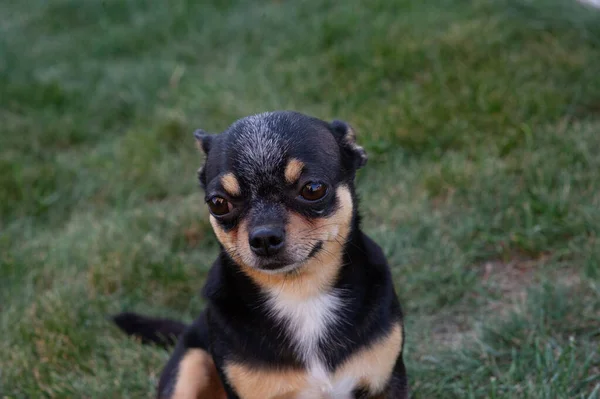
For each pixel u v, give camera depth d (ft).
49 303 2.68
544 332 2.34
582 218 2.68
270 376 2.00
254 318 2.01
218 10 5.02
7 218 3.28
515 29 3.84
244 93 3.93
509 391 2.19
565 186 2.80
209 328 2.07
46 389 2.42
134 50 4.75
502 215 2.80
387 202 2.99
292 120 1.98
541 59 3.59
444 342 2.46
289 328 2.01
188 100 3.96
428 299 2.59
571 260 2.64
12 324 2.66
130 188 3.41
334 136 2.06
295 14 4.63
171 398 2.19
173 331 2.52
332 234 1.97
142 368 2.47
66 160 3.67
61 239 3.06
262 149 1.93
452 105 3.34
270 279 2.01
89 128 4.00
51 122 3.98
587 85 3.34
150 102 4.12
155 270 2.82
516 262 2.69
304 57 4.10
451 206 2.90
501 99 3.29
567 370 2.18
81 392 2.41
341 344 2.01
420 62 3.74
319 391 2.02
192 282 2.81
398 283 2.66
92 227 3.11
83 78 4.45
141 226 3.06
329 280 2.01
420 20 4.10
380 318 2.01
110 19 5.16
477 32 3.84
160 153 3.61
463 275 2.65
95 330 2.63
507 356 2.34
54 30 5.15
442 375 2.33
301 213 1.94
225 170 1.94
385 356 2.01
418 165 3.14
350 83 3.73
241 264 2.02
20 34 5.03
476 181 2.92
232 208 1.96
